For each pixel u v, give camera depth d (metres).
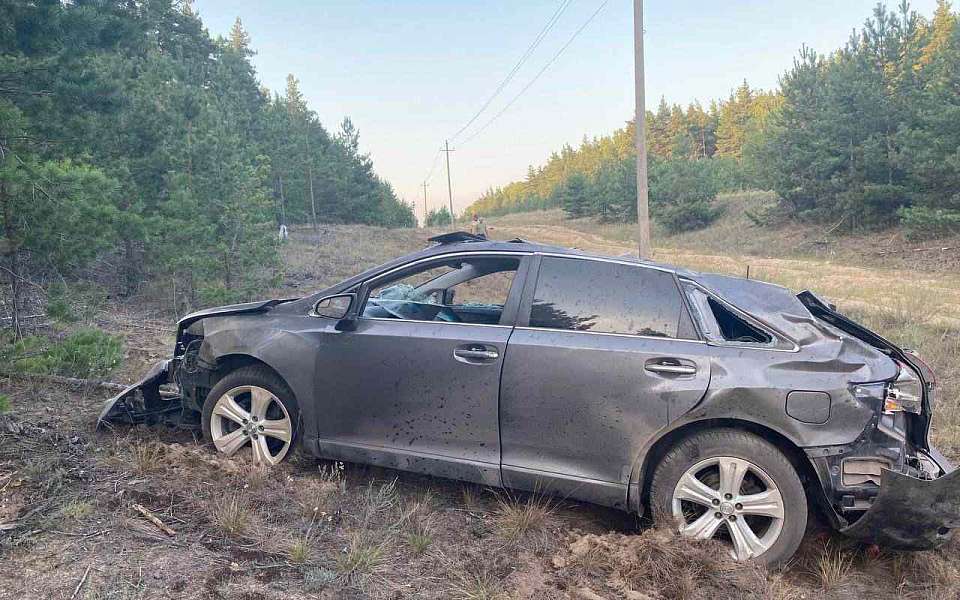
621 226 54.41
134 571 2.78
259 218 14.16
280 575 2.88
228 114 25.75
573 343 3.62
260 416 4.21
